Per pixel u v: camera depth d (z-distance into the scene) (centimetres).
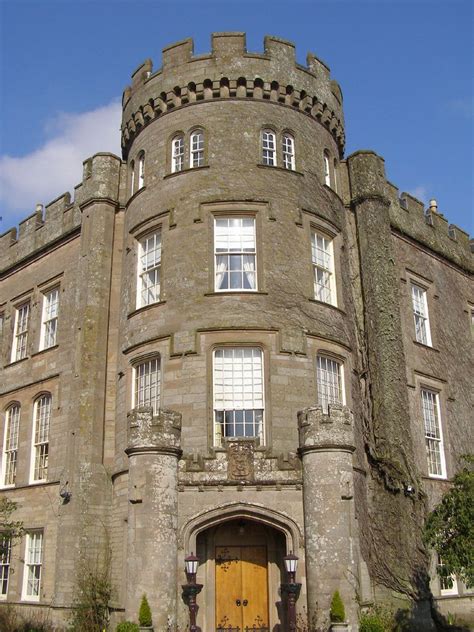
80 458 2291
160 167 2461
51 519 2483
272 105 2473
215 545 1978
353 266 2588
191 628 1716
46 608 2336
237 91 2455
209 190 2320
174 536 1764
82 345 2445
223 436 2053
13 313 3152
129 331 2347
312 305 2272
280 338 2144
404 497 2239
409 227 2933
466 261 3325
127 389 2281
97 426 2347
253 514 1864
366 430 2353
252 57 2481
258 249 2259
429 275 2997
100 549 2200
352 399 2309
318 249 2436
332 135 2683
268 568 1952
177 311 2198
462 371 3027
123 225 2645
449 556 1733
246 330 2136
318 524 1755
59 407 2639
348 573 1706
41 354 2845
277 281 2227
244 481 1877
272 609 1914
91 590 2081
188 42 2530
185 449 2016
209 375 2091
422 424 2641
